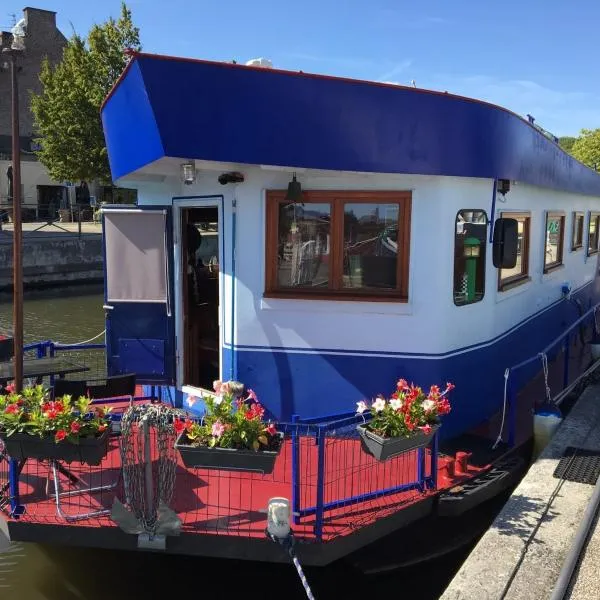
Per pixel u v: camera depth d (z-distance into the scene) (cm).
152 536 367
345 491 414
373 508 397
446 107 457
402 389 414
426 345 495
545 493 466
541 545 401
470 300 532
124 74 394
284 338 510
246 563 452
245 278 509
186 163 437
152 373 572
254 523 378
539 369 762
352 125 424
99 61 2634
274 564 447
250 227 503
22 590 455
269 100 400
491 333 562
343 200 493
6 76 3819
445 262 492
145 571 470
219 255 525
